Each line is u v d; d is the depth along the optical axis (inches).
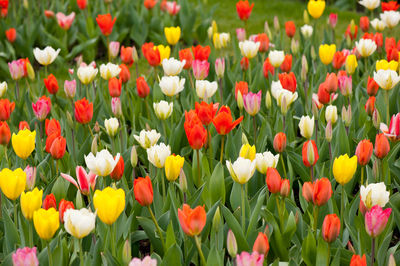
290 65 211.3
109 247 125.0
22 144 136.2
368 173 153.5
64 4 376.8
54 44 321.7
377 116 160.2
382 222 108.3
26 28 327.6
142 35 353.1
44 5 373.1
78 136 196.5
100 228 131.8
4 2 318.7
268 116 200.7
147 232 133.4
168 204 141.6
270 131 183.2
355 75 232.2
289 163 154.6
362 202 121.6
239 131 177.8
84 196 175.3
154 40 352.5
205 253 128.1
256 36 250.8
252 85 219.9
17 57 338.3
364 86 226.2
